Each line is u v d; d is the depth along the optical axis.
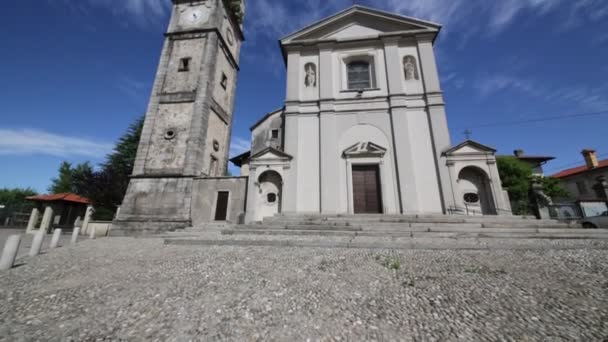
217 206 12.60
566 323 2.38
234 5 19.08
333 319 2.57
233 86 18.92
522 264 4.54
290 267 4.53
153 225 12.47
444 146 11.73
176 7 17.31
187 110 14.63
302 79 14.31
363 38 14.19
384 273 4.12
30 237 13.98
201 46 16.02
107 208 19.55
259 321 2.54
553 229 7.44
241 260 5.10
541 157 24.52
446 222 8.81
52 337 2.28
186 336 2.27
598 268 4.11
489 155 11.12
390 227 8.33
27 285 3.82
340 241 6.57
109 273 4.44
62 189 32.47
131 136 23.23
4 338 2.25
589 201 15.05
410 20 14.03
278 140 15.40
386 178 11.99
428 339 2.18
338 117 13.27
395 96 12.90
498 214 10.34
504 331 2.27
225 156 17.25
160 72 15.66
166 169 13.70
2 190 36.66
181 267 4.68
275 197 12.50
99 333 2.34
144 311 2.81
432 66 13.12
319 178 12.39
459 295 3.15
